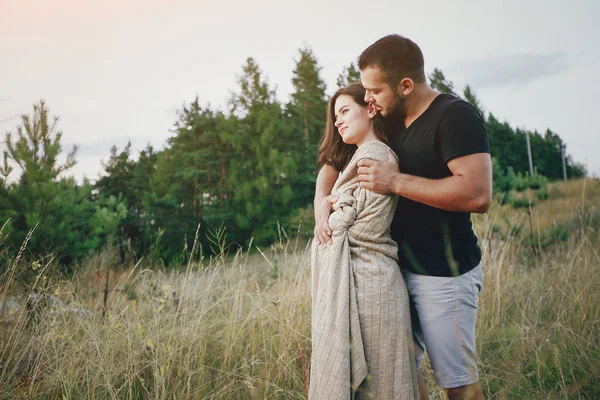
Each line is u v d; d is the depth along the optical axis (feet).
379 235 5.66
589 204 20.98
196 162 69.46
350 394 5.26
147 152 89.81
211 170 70.13
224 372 7.48
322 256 5.83
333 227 5.77
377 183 5.56
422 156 5.88
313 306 5.80
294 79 83.35
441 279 5.82
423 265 5.92
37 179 22.09
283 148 69.97
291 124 73.46
